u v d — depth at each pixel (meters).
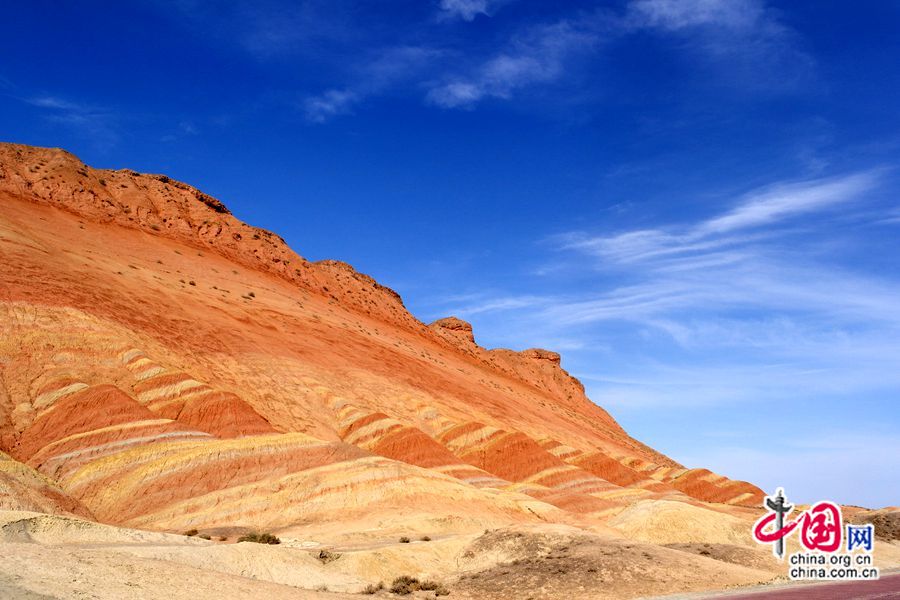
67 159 147.62
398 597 30.58
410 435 87.31
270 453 66.44
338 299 166.88
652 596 31.67
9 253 92.44
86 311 86.19
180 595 19.98
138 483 59.47
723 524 59.50
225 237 157.12
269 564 30.59
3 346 73.69
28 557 19.20
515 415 134.88
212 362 93.19
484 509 66.25
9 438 63.00
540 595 32.56
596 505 84.50
